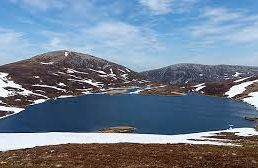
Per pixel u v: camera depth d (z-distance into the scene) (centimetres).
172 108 15250
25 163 4191
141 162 4106
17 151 5416
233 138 7725
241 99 19512
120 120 11950
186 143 6138
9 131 9981
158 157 4428
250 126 10881
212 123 11475
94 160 4238
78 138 7356
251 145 5816
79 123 11375
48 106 15612
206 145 5716
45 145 6175
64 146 5706
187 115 13225
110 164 3994
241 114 13625
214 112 14112
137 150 5062
